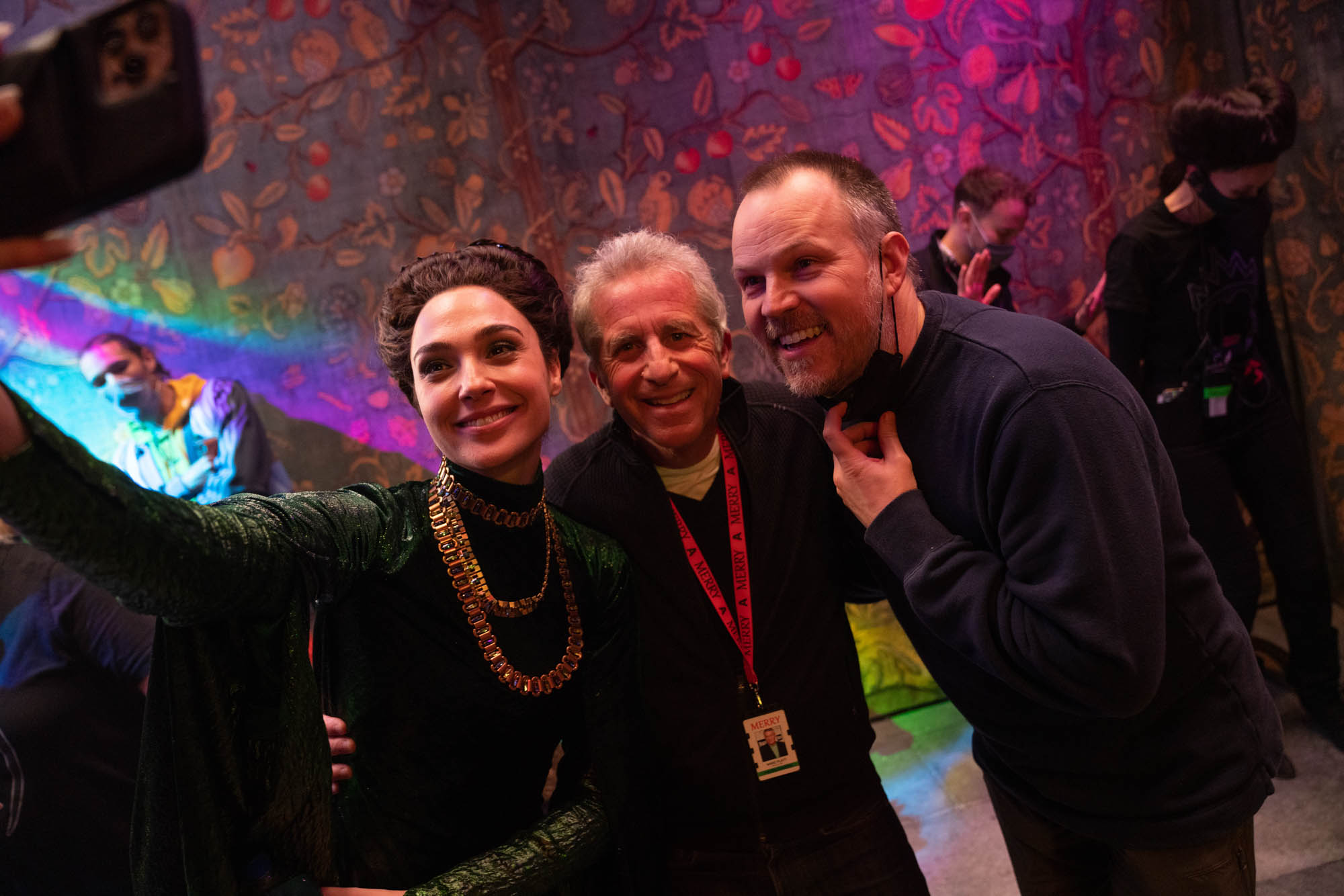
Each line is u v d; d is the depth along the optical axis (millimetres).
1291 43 2967
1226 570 2492
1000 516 1199
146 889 983
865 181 1266
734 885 1408
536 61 3029
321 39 2943
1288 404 2555
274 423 3006
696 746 1412
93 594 2082
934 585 1205
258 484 2912
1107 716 1174
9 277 2834
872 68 3107
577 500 1464
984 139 3168
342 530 1081
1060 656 1115
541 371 1158
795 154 1279
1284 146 2229
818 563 1463
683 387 1349
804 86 3098
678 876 1437
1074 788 1370
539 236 3061
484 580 1162
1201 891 1344
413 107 2994
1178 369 2484
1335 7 2814
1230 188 2311
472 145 3023
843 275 1217
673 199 3100
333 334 3018
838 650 1467
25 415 721
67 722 2047
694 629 1421
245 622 988
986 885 2281
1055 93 3182
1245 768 1299
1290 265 3164
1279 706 2748
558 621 1236
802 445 1495
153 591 820
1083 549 1097
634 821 1278
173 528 840
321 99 2959
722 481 1476
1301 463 2523
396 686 1125
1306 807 2324
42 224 512
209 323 2957
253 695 1015
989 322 1255
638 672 1340
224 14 2906
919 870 1499
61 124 501
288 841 1018
